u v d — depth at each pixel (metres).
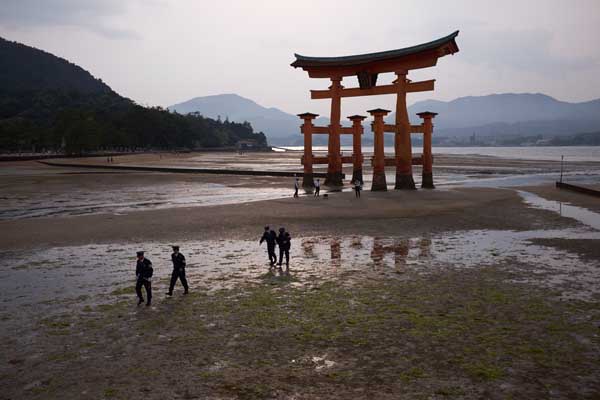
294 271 16.47
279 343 10.07
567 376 8.34
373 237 22.84
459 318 11.44
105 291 14.22
